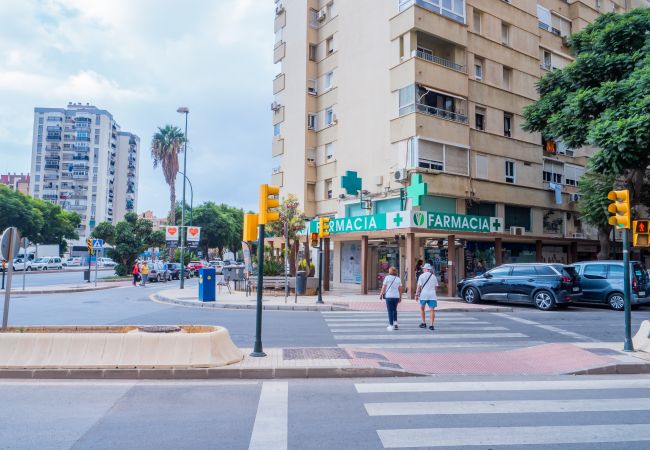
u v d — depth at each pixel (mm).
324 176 29562
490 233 22422
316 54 31344
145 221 40688
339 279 27312
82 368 7027
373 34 25078
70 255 88438
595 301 18078
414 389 6621
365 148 25266
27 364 7051
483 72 25688
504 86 26797
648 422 5250
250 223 8836
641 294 17141
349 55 26875
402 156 22688
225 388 6598
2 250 8258
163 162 48469
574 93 20359
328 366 7406
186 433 4816
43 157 100688
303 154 30453
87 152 101562
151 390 6438
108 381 6863
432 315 12539
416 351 9477
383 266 25172
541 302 17125
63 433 4801
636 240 9047
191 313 15711
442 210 23047
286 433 4824
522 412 5586
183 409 5625
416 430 4941
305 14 31297
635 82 17078
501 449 4449
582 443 4613
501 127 26016
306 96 30688
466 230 21281
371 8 25328
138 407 5684
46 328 8172
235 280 24312
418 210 21953
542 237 25484
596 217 23078
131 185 116000
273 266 23516
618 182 22438
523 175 26719
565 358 8508
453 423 5172
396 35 23359
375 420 5258
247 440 4625
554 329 12500
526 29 28109
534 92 28047
